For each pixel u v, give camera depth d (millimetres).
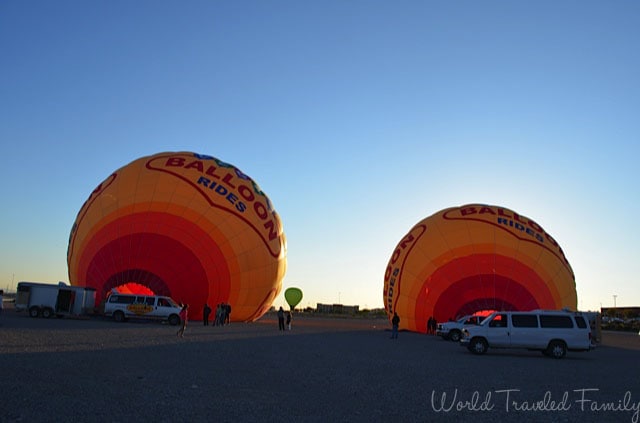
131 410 9320
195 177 38312
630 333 59344
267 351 19938
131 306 34062
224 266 37250
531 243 35625
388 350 23109
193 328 31453
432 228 38062
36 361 14102
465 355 22516
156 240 35812
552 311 23625
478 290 34688
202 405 9953
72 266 38719
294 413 9664
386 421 9422
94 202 37812
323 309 117750
